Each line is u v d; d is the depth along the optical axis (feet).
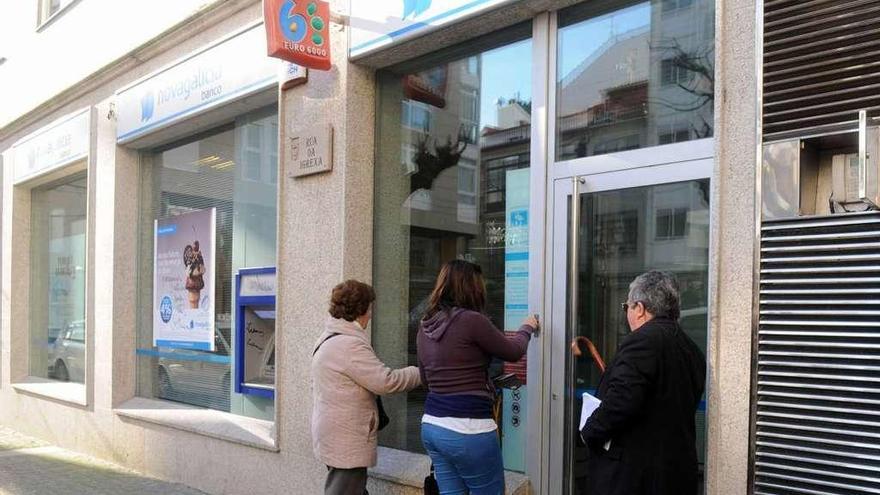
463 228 16.24
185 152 24.75
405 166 17.75
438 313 12.18
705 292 12.17
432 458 12.27
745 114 10.73
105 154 26.66
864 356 9.44
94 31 27.61
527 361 14.34
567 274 13.94
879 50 9.53
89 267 27.20
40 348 33.86
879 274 9.41
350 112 17.24
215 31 21.67
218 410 22.56
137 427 23.84
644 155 12.98
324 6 17.39
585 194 13.87
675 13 12.95
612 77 13.76
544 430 13.99
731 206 10.81
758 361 10.32
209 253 23.06
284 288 18.58
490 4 14.32
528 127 15.10
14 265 34.47
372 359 13.38
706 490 10.82
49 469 24.17
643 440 9.99
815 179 10.42
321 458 13.41
